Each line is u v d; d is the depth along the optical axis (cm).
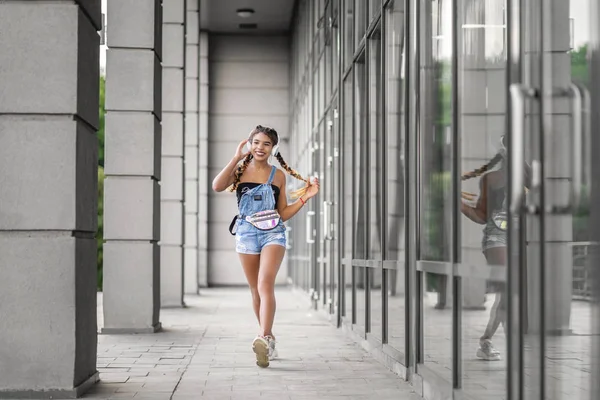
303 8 1764
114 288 966
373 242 777
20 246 525
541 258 335
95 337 596
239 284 2366
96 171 590
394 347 670
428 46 551
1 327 523
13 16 527
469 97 447
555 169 327
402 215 634
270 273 690
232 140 2384
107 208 971
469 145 447
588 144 306
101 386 583
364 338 816
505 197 388
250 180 701
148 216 972
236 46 2397
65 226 527
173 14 1410
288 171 709
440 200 516
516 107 325
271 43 2398
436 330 527
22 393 523
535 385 349
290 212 710
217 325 1077
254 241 698
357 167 889
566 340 324
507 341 377
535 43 346
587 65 308
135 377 629
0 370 523
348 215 964
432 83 539
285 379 622
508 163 371
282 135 2389
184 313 1288
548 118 333
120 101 977
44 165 527
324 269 1234
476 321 437
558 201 327
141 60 982
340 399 538
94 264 587
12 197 526
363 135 844
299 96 1883
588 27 307
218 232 2372
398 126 654
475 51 434
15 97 526
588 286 312
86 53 554
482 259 425
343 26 1014
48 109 526
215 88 2391
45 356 525
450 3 488
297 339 901
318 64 1366
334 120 1116
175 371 661
